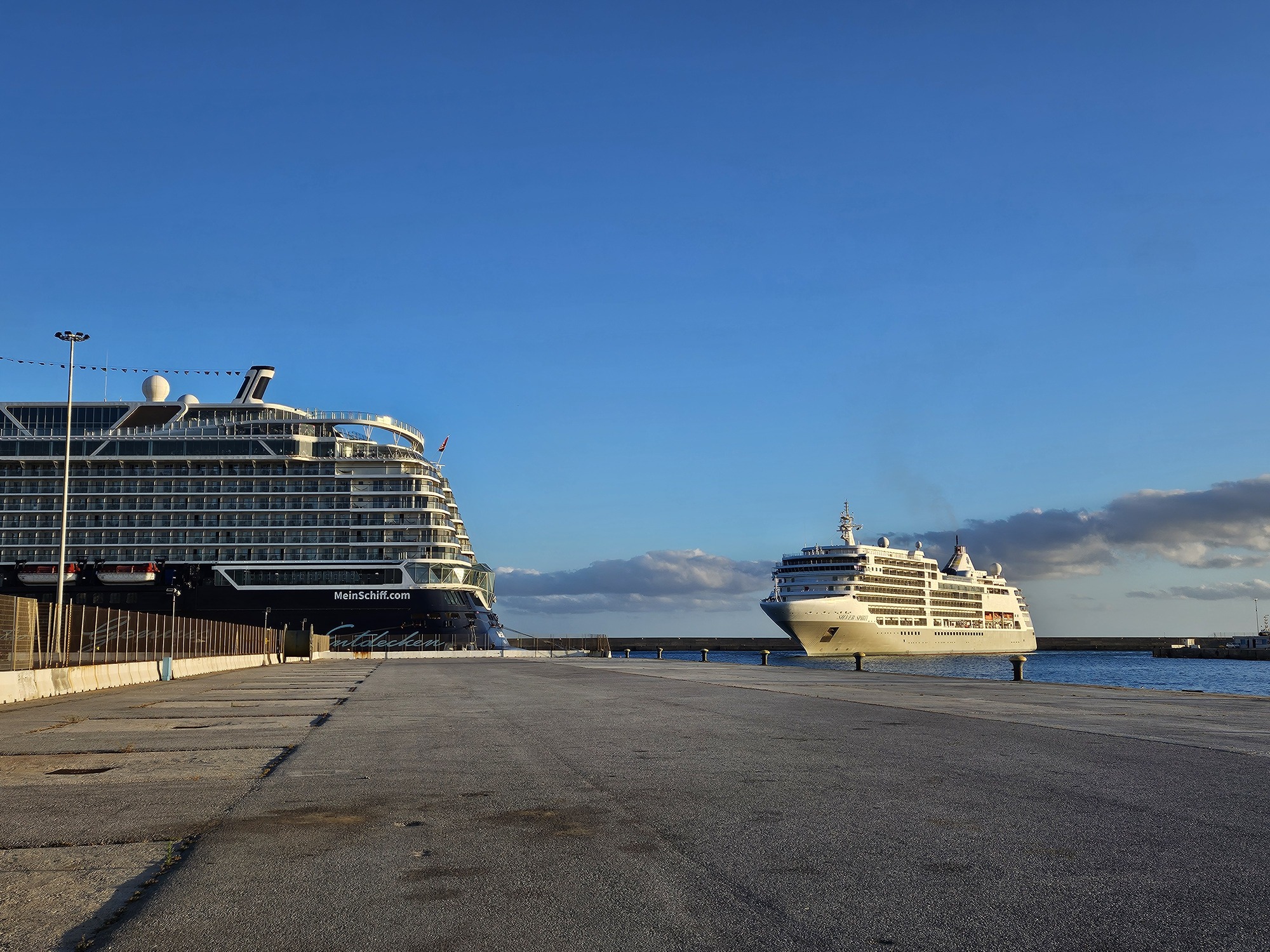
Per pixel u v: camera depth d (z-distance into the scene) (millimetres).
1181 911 6402
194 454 104938
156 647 47281
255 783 12172
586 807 10320
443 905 6703
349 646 102750
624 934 6047
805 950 5715
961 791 11055
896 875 7359
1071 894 6805
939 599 155750
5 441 104562
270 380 114375
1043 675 128125
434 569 105562
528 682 39125
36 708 26328
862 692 30188
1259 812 9727
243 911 6594
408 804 10578
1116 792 10945
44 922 6406
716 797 10859
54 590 101312
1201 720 19984
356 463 106500
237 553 104000
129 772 13227
